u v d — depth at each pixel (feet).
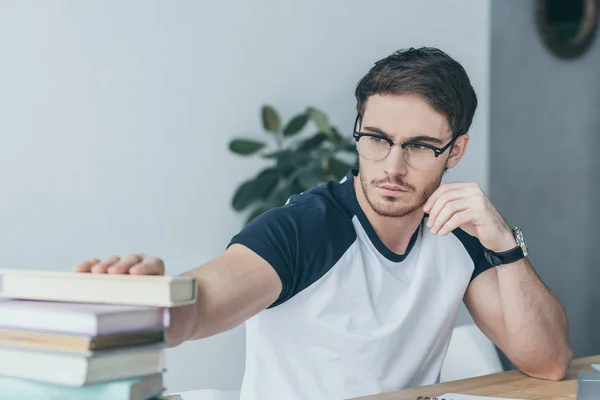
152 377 2.65
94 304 2.68
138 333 2.60
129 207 9.82
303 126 10.59
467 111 4.50
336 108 11.54
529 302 4.70
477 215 4.52
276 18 10.93
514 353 4.78
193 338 3.29
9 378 2.60
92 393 2.49
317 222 4.48
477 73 13.19
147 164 9.94
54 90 9.25
